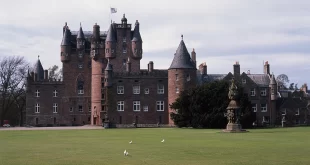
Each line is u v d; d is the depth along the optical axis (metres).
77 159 29.58
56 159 29.62
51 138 54.09
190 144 41.34
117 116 107.88
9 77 121.12
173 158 29.81
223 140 46.34
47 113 119.81
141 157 30.52
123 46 119.12
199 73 122.69
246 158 29.48
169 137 53.72
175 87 104.50
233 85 64.50
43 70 140.38
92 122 116.81
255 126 98.81
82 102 121.25
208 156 30.84
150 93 109.44
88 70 122.12
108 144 42.53
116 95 108.25
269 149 35.31
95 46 116.81
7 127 108.31
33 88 119.75
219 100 88.19
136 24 121.00
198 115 88.12
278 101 117.88
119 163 27.44
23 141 48.38
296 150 34.38
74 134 64.56
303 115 117.25
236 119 64.50
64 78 121.12
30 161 28.66
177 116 92.00
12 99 131.25
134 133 66.31
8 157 31.00
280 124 112.38
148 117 108.81
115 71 115.38
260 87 113.62
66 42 121.19
